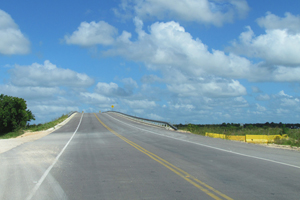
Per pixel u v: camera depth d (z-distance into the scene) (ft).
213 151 47.11
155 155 42.75
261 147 52.95
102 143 61.11
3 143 64.49
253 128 94.94
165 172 30.45
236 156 41.60
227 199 20.88
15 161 38.40
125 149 50.34
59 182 26.40
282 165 34.32
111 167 33.58
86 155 43.62
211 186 24.54
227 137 73.41
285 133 73.87
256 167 33.06
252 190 23.26
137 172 30.55
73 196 21.93
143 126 123.75
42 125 128.57
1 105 131.64
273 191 22.97
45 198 21.47
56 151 48.65
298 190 23.27
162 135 81.10
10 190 23.76
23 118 135.54
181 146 54.39
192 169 31.99
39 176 29.01
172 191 23.04
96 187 24.50
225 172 30.30
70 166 34.47
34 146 56.49
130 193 22.56
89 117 199.62
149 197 21.45
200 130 95.71
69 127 120.47
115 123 143.74
